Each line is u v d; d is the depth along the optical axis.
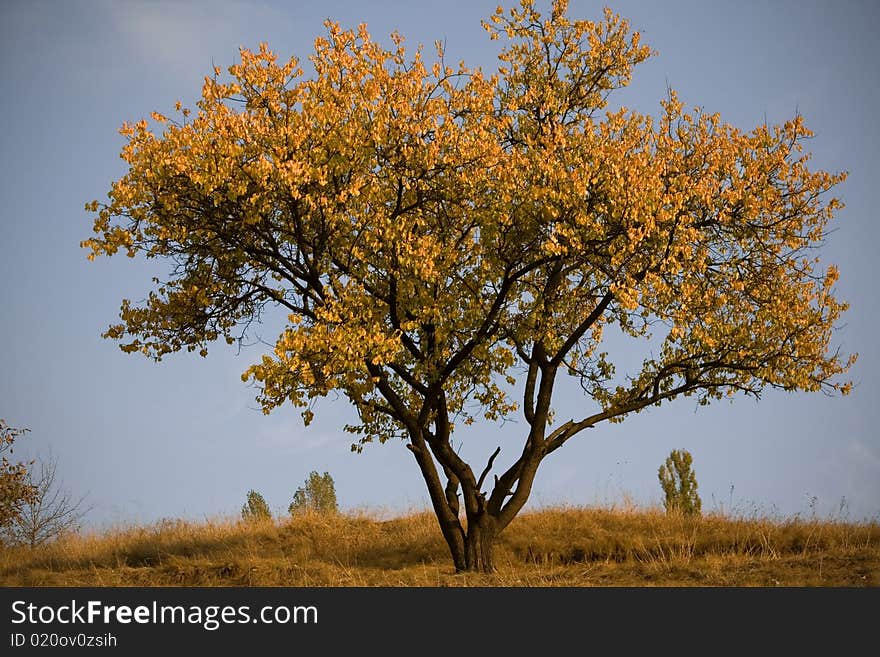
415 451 25.22
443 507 25.31
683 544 28.48
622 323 28.09
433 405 25.78
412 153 23.25
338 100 23.08
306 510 36.09
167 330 26.58
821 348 25.50
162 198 23.06
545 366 26.41
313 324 23.81
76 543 31.89
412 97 23.06
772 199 25.12
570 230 22.62
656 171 23.19
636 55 27.70
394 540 32.09
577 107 27.58
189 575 25.22
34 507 35.31
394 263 23.67
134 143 22.64
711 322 24.94
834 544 26.98
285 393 21.72
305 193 22.78
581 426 26.33
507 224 23.61
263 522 34.84
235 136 22.41
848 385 25.42
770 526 29.80
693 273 25.20
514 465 25.98
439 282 24.20
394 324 24.36
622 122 25.83
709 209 25.12
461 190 24.06
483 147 23.34
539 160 23.55
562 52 27.62
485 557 25.12
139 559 29.92
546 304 25.56
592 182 23.06
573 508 33.72
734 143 25.45
